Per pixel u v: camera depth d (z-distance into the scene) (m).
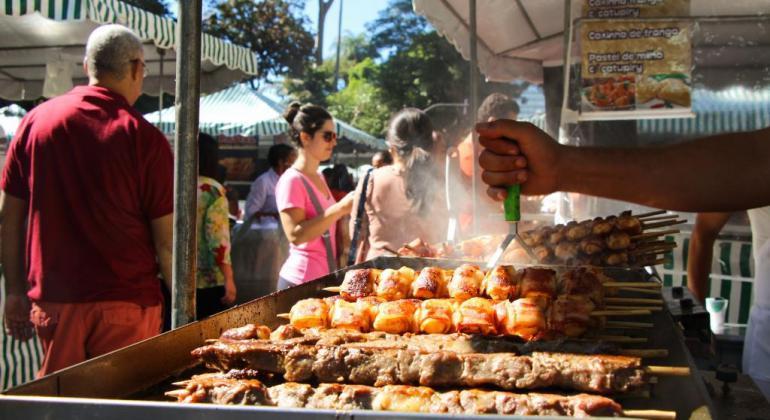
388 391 1.56
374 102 33.00
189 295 2.28
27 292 3.43
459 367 1.67
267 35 34.88
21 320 3.53
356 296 2.53
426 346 1.87
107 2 6.06
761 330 3.15
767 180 1.86
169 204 3.40
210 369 1.83
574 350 1.76
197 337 1.90
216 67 9.59
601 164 1.95
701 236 3.68
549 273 2.40
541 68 7.80
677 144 1.99
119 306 3.26
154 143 3.33
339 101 33.72
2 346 4.19
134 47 3.41
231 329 1.94
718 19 4.75
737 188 1.88
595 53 4.32
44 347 3.29
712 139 1.96
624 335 2.20
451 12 6.02
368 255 4.24
